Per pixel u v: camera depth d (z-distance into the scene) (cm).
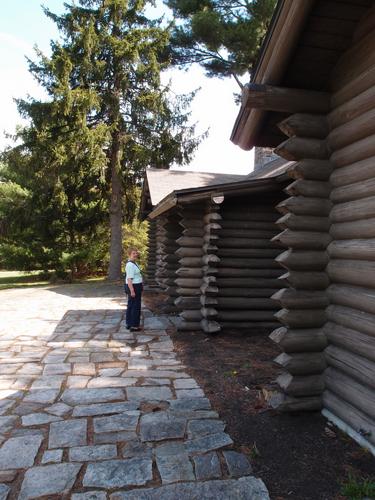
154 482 280
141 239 2166
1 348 636
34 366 541
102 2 1731
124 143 1727
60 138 1625
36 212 1775
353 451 317
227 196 685
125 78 1673
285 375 397
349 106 350
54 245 1877
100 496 265
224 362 554
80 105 1558
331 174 384
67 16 1692
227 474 289
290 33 329
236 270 717
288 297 378
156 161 1781
